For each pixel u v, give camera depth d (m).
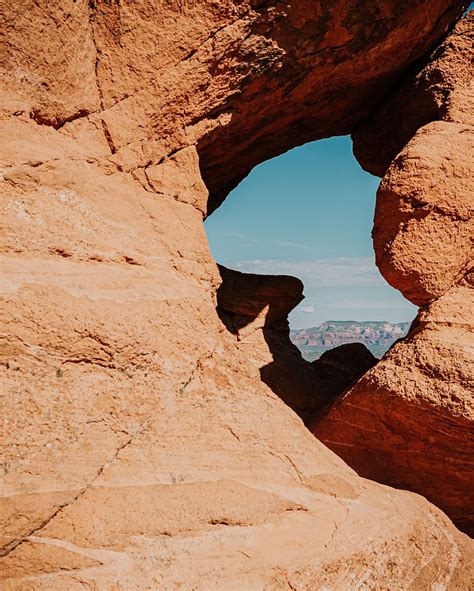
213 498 4.66
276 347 9.90
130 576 4.09
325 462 5.79
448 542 5.66
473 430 5.74
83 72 6.08
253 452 5.28
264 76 7.23
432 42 7.68
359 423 6.62
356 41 7.24
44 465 4.29
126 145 6.51
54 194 5.52
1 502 4.02
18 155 5.27
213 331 6.25
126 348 5.11
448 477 6.30
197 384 5.59
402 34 7.31
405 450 6.41
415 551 5.23
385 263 6.62
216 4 6.29
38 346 4.61
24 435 4.31
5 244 4.88
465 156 6.39
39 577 4.03
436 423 5.95
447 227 6.36
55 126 5.91
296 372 9.22
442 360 5.84
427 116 7.89
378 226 6.71
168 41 6.36
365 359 10.60
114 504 4.35
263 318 9.98
